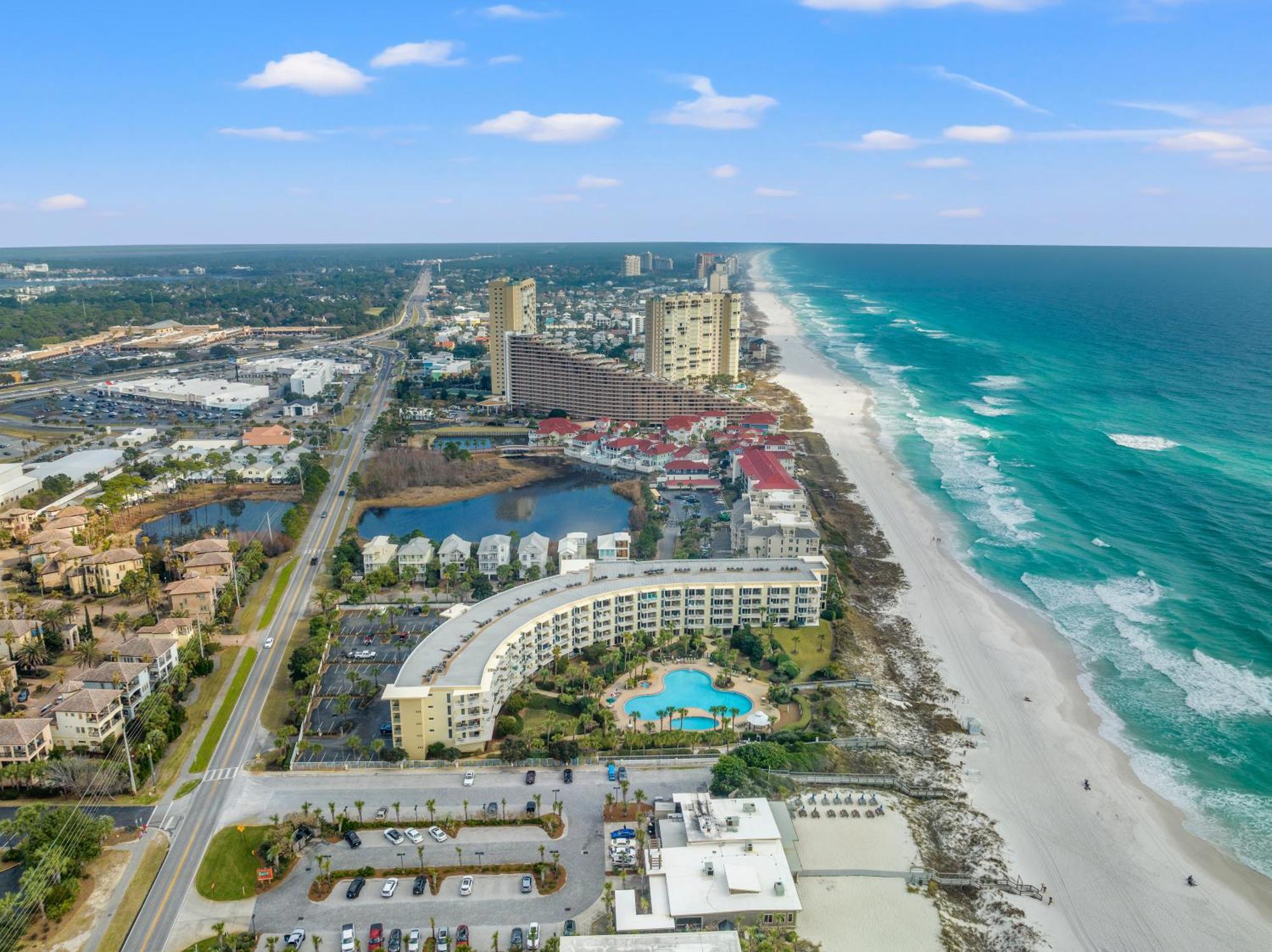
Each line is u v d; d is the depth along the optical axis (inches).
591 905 5502.0
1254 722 7716.5
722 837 5753.0
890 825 6328.7
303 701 7637.8
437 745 7052.2
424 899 5546.3
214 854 5895.7
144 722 7298.2
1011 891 5782.5
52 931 5246.1
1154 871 6043.3
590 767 6894.7
